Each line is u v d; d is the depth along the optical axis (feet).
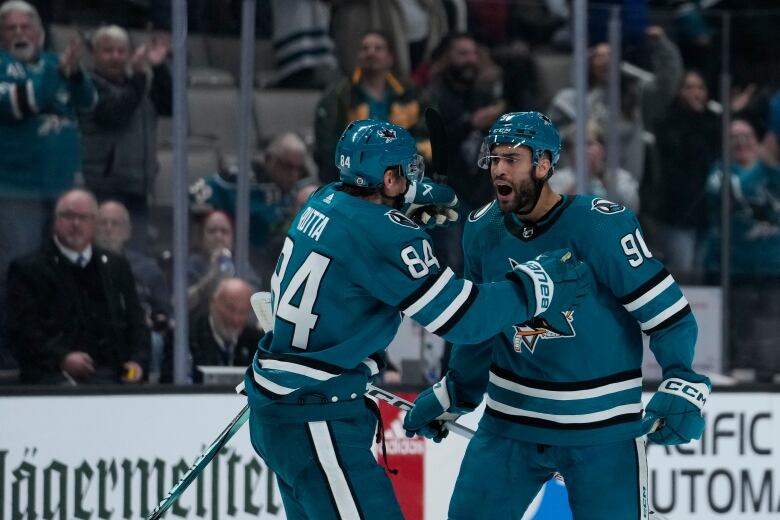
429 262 35.81
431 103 61.87
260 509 51.65
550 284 35.81
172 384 51.62
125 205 56.44
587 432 37.81
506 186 36.73
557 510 52.26
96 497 49.78
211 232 57.77
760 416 55.16
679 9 65.51
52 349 54.65
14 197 54.90
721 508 54.75
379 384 53.42
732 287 62.95
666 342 37.35
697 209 63.36
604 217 37.01
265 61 59.77
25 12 55.83
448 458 53.57
